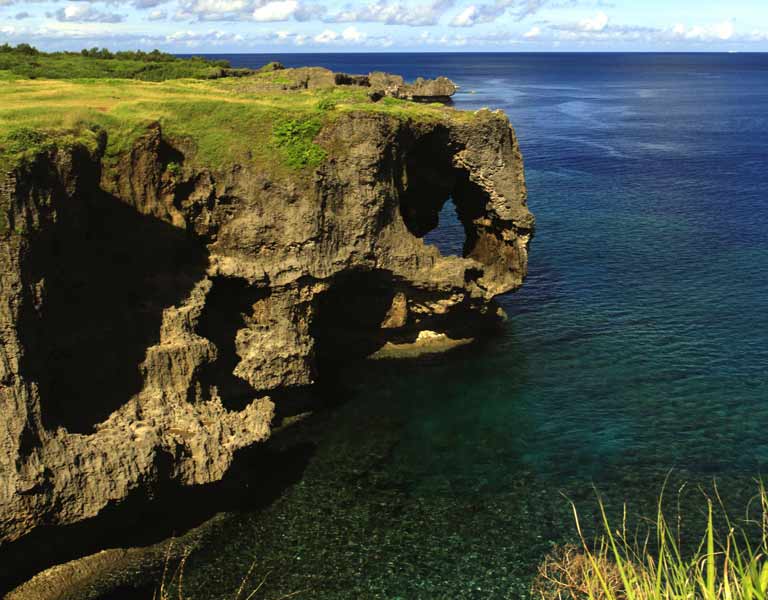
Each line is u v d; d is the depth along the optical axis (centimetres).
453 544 2906
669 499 3148
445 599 2619
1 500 2494
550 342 4762
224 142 3888
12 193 2484
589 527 2986
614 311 5250
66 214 2834
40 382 2653
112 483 2734
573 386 4181
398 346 4722
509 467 3409
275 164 3925
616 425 3747
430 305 4578
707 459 3428
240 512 3112
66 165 2803
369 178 4062
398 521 3045
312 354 4081
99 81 5372
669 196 8844
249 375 3834
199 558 2850
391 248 4291
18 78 5612
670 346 4650
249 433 3272
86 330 3048
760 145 12769
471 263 4556
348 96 4800
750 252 6562
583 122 16200
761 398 3978
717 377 4228
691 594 806
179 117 3906
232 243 3922
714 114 17875
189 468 2991
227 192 3878
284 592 2672
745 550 2794
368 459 3500
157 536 2956
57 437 2672
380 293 4538
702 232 7225
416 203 5159
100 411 3033
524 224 4847
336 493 3238
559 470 3375
